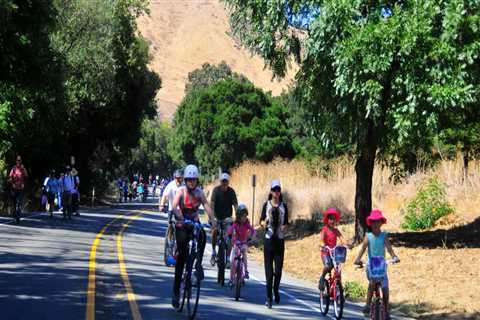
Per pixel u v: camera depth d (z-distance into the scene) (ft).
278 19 67.87
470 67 58.95
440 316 44.73
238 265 42.93
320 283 40.70
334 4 58.70
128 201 251.60
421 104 57.36
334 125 69.82
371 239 34.83
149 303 37.65
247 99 244.83
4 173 114.21
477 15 55.36
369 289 34.68
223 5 74.23
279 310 40.09
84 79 159.02
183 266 35.63
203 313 36.32
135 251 64.80
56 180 104.83
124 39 176.55
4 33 96.73
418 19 56.34
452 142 81.66
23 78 105.70
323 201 101.60
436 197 75.61
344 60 57.62
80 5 155.74
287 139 237.04
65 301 36.81
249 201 118.93
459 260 57.67
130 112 207.00
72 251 60.39
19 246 61.21
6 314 32.71
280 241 41.39
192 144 267.80
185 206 35.47
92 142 203.00
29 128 129.90
